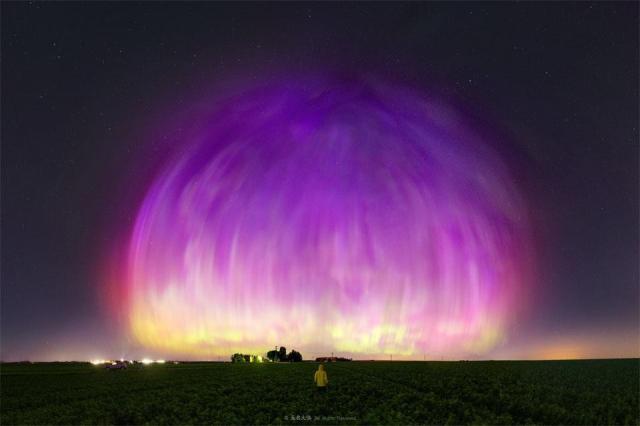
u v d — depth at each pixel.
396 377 44.94
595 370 48.91
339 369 67.00
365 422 21.03
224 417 23.17
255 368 80.12
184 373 63.03
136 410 26.00
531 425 18.47
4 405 30.45
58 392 37.50
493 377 40.62
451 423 19.94
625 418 19.73
